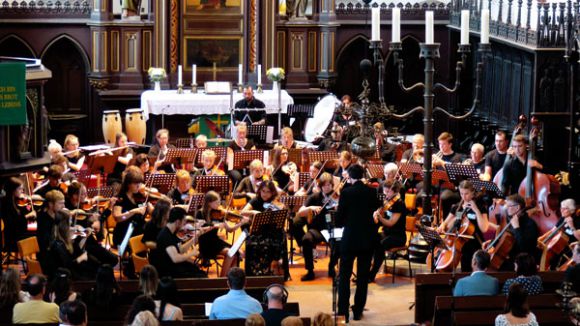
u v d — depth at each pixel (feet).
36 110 57.16
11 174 55.88
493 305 45.75
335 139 79.00
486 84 93.76
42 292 43.78
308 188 64.64
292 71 98.73
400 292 58.03
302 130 94.63
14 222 59.93
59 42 97.25
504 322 41.50
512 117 86.22
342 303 52.95
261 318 38.17
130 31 95.96
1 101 53.72
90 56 96.94
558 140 76.69
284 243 59.16
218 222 58.70
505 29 85.71
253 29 97.04
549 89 76.28
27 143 56.80
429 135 58.70
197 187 63.72
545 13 76.02
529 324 41.45
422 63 102.63
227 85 93.20
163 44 96.07
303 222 61.26
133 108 96.68
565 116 76.23
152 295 44.75
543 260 56.65
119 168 74.79
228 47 97.25
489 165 67.41
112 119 89.86
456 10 98.78
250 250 57.62
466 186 56.59
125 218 59.67
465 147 95.35
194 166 72.54
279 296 42.75
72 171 72.84
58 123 98.02
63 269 45.70
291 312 43.24
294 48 98.48
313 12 98.78
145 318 37.65
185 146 77.77
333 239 56.75
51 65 98.07
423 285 50.65
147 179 65.67
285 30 98.17
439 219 64.39
